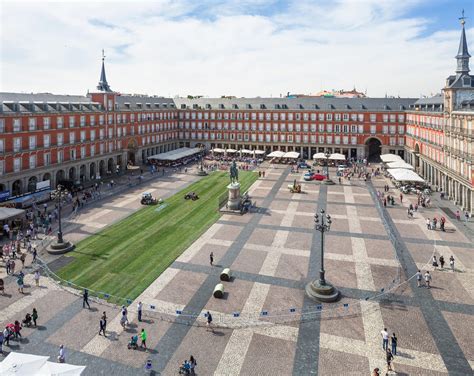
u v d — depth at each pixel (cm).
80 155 7606
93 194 6462
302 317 2783
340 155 9894
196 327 2667
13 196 5931
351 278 3397
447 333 2575
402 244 4216
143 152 10312
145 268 3591
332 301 2991
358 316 2800
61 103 7225
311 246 4156
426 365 2264
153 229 4716
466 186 5572
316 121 11188
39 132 6531
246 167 9575
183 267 3622
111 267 3609
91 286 3238
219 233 4581
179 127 12594
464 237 4444
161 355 2370
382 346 2444
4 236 4472
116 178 8131
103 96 8438
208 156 11525
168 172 8900
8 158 5909
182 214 5369
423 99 9788
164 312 2852
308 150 11431
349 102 11031
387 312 2848
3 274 3472
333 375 2186
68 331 2611
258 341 2514
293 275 3466
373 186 7344
